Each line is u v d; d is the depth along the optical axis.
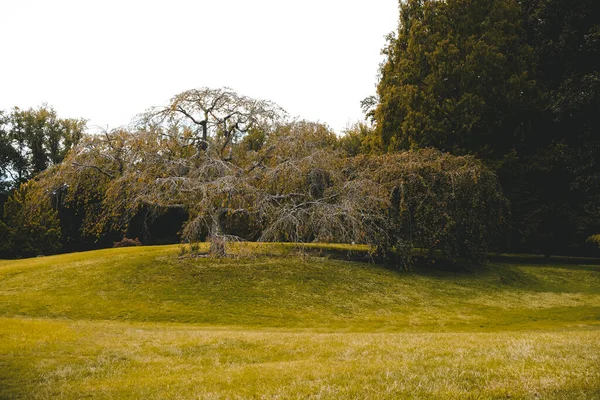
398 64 29.00
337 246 24.70
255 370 7.07
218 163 19.16
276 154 20.34
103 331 10.70
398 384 6.02
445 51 27.56
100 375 7.20
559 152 24.47
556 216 26.73
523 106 26.11
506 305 17.83
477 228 21.81
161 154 19.52
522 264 27.62
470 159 22.91
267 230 18.09
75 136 42.56
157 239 38.03
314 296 16.97
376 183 20.89
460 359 7.28
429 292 18.84
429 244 21.62
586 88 18.86
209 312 14.84
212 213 18.81
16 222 29.52
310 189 19.92
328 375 6.56
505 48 27.09
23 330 9.90
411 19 29.47
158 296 15.97
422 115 26.62
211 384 6.42
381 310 16.06
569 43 22.66
